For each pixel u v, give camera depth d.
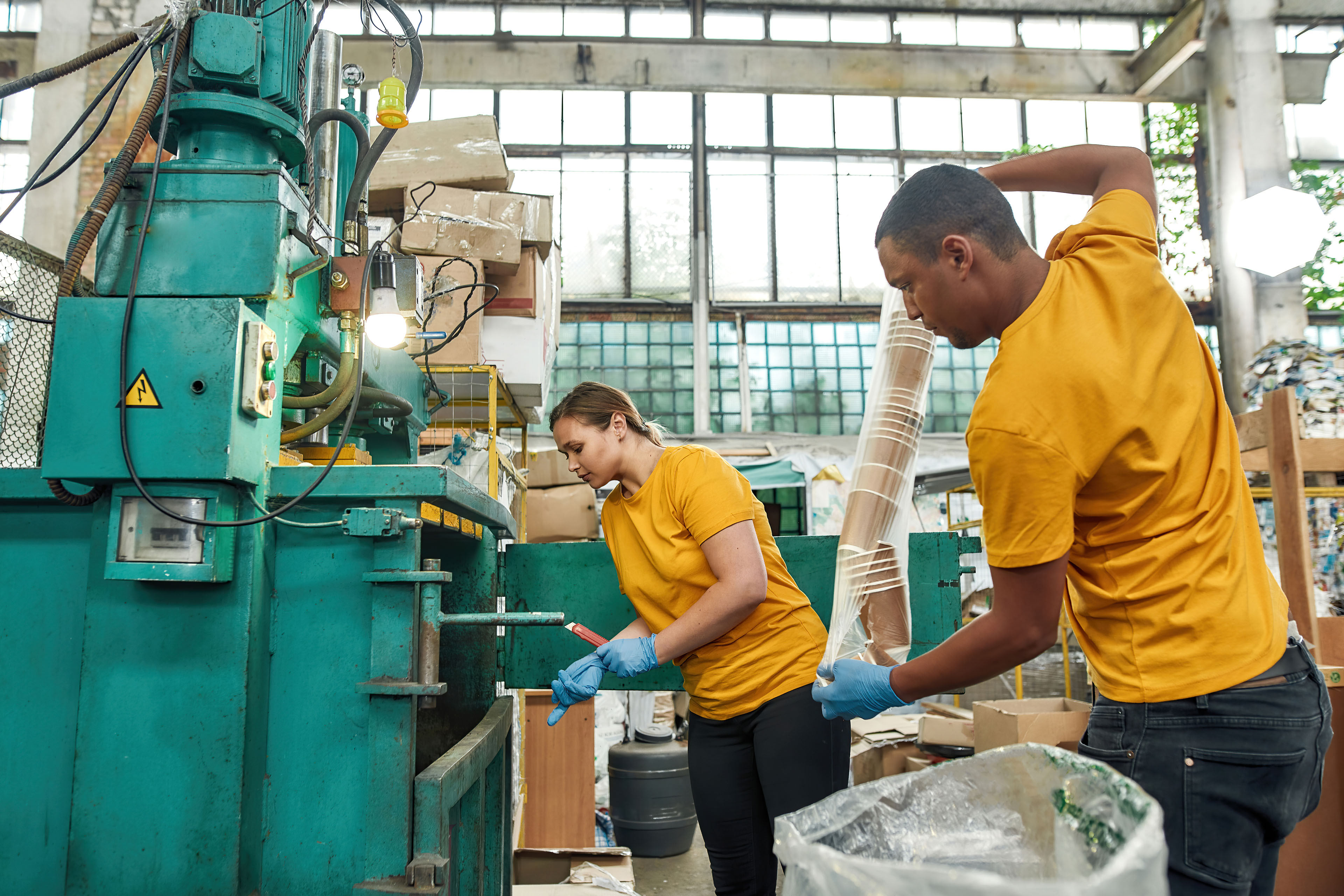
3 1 5.82
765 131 7.77
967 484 4.89
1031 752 0.67
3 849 1.05
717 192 7.67
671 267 7.57
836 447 6.71
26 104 5.72
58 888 1.04
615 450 1.45
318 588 1.08
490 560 1.65
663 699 4.34
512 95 7.60
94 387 1.03
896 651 1.24
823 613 1.70
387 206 2.94
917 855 0.66
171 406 1.02
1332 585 3.66
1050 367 0.86
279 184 1.13
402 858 1.01
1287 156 6.68
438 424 3.46
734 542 1.29
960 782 0.68
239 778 1.00
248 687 1.02
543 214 2.90
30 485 1.08
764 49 7.40
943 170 0.98
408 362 2.03
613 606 1.72
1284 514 2.16
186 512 1.02
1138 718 0.89
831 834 0.65
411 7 7.51
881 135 7.84
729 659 1.40
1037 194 7.50
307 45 1.34
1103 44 7.95
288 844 1.04
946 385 7.48
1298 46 7.63
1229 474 0.92
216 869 0.99
